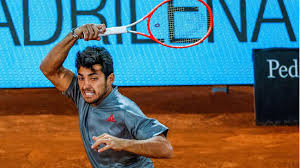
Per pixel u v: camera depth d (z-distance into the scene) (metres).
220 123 16.59
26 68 17.50
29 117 17.45
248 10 17.72
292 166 11.23
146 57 17.62
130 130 5.08
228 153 12.49
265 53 16.17
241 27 17.73
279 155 12.25
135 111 5.12
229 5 17.67
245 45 17.78
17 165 11.35
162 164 11.45
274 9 17.73
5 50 17.38
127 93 22.59
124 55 17.58
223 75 17.88
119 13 17.31
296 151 12.61
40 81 17.59
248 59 17.80
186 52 17.75
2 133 14.85
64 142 13.75
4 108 19.09
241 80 17.86
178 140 14.02
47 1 17.36
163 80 17.78
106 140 4.48
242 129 15.59
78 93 5.66
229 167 11.22
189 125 16.25
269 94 16.17
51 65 5.44
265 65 16.19
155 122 4.95
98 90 5.02
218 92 22.56
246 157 12.09
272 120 16.16
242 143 13.63
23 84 17.53
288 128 15.69
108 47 17.47
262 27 17.72
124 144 4.52
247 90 23.42
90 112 5.34
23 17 17.33
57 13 17.38
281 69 16.22
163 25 17.23
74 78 5.72
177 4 16.50
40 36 17.45
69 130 15.45
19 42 17.39
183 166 11.30
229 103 20.16
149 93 22.61
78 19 17.38
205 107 19.39
